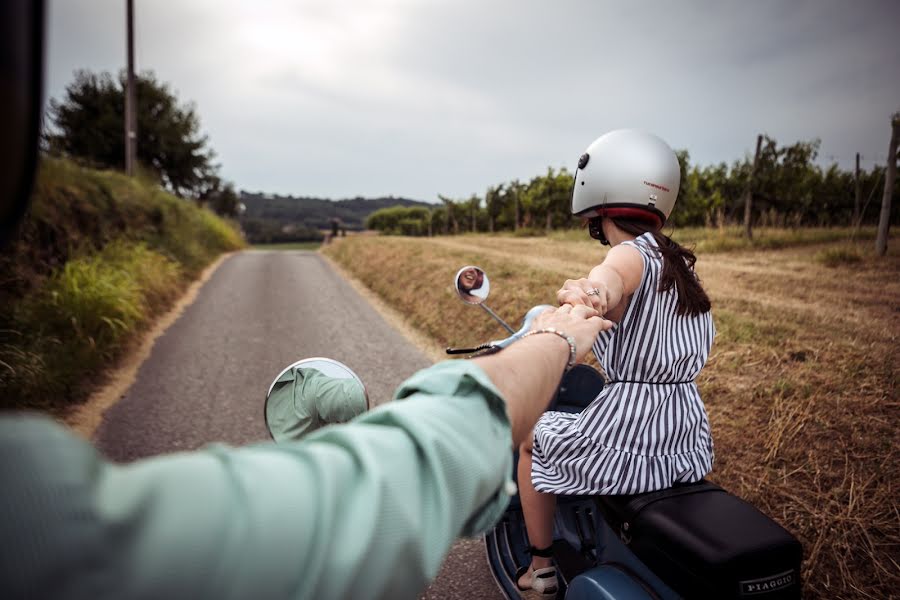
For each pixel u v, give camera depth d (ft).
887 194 29.78
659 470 5.04
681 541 4.41
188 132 79.92
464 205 132.36
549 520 6.27
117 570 0.74
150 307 26.32
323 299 32.99
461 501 1.25
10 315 16.63
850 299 20.58
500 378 1.68
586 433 5.23
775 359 13.80
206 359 19.89
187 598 0.80
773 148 44.24
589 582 5.03
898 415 10.77
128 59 55.57
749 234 43.14
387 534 1.06
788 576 4.20
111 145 72.69
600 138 5.38
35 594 0.67
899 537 7.88
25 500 0.67
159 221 42.22
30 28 0.75
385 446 1.20
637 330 4.84
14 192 0.75
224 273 44.55
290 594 0.92
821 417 10.85
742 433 10.73
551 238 71.31
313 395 3.96
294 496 0.99
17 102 0.73
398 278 35.45
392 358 20.58
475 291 5.29
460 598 7.93
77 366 16.39
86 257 25.12
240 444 13.00
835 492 8.86
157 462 0.93
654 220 5.25
